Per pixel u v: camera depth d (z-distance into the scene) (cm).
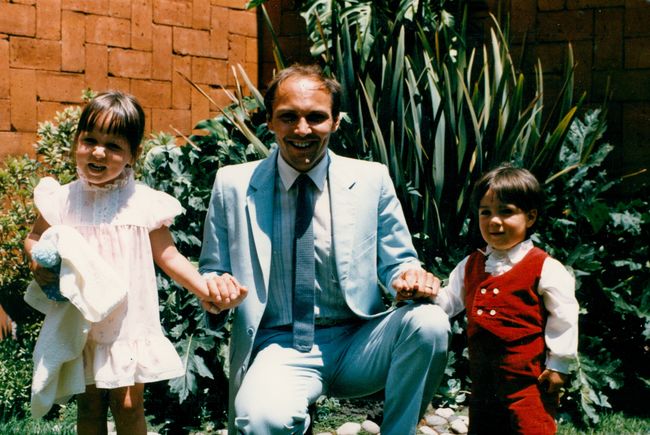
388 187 285
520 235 286
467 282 298
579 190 455
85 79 558
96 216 270
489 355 285
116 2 575
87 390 279
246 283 267
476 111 477
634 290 441
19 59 519
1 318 460
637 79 530
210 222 279
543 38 565
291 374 258
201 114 638
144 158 481
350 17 572
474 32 591
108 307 255
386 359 266
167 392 407
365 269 274
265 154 448
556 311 276
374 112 480
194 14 630
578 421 404
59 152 486
